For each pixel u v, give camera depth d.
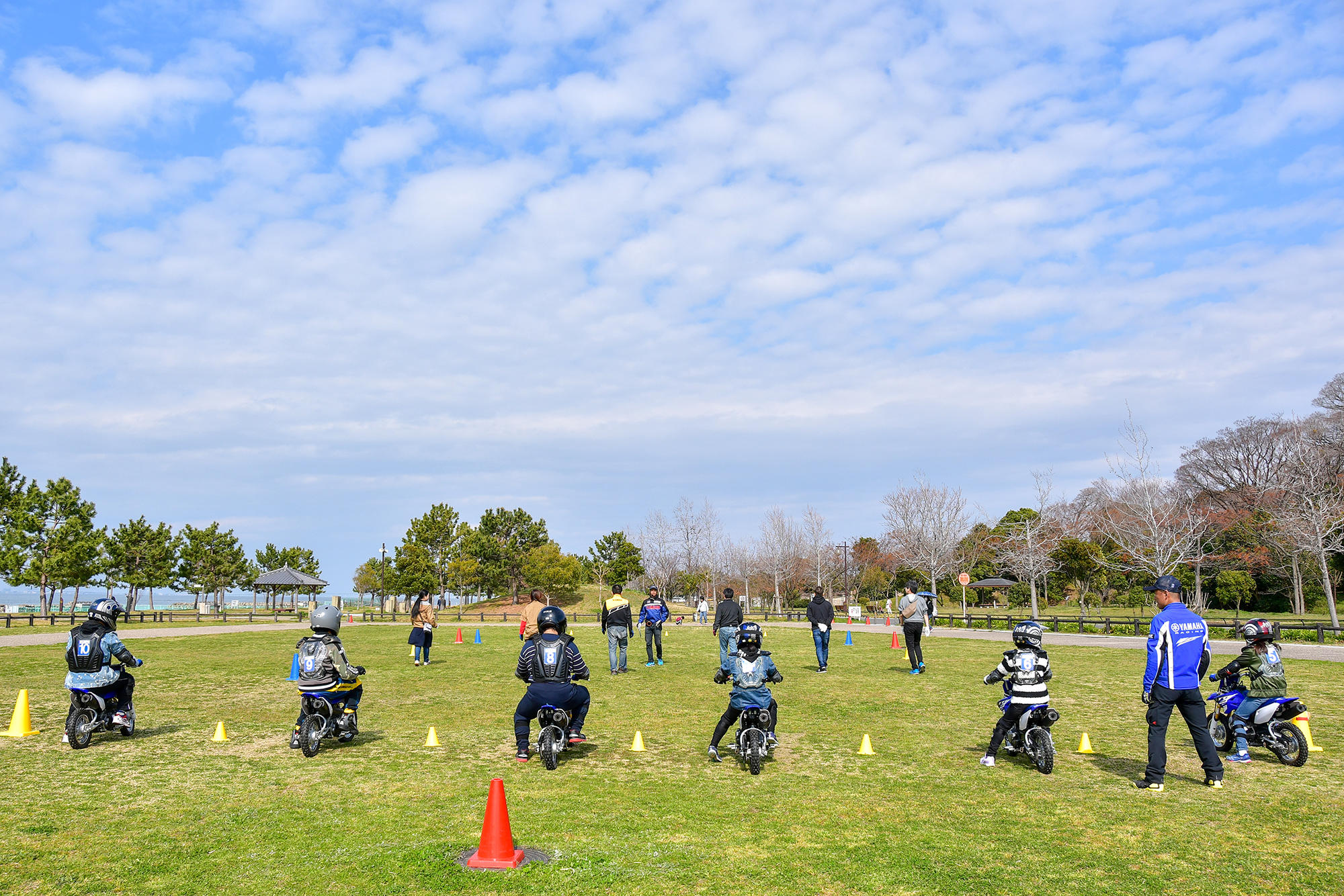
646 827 7.11
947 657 22.77
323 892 5.52
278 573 48.09
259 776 8.80
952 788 8.57
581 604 80.38
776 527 83.56
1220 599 57.66
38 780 8.46
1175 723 12.43
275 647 26.06
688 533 85.94
